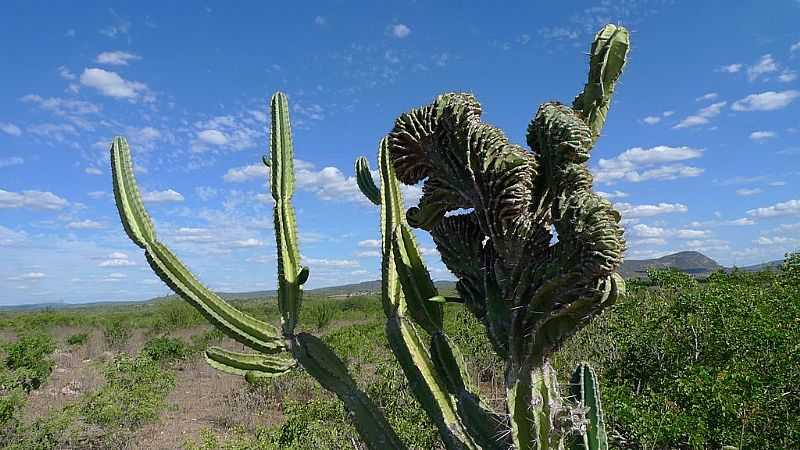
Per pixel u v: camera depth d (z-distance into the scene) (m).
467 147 1.90
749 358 8.44
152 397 10.98
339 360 2.38
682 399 7.24
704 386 6.99
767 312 9.73
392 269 2.30
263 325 2.40
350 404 2.32
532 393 1.86
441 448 7.51
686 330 9.78
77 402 11.39
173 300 26.47
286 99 2.64
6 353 16.55
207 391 13.53
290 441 8.07
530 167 1.85
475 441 2.03
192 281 2.39
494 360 10.76
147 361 14.84
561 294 1.75
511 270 1.92
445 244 2.13
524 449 1.85
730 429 6.54
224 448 8.27
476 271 2.07
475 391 2.19
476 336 11.44
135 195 2.43
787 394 7.01
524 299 1.88
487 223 1.93
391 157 2.16
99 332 25.09
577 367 2.30
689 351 9.65
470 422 2.05
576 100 2.15
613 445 6.79
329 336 16.33
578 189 1.77
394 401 8.58
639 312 10.73
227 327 2.38
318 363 2.36
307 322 24.53
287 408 9.78
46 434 9.15
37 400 12.70
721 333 9.23
